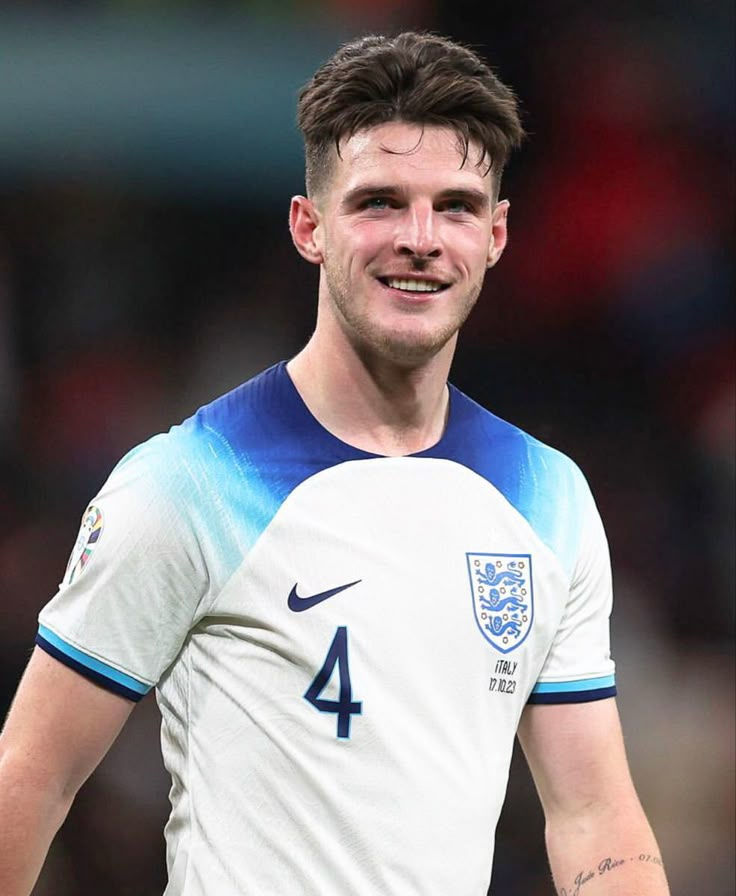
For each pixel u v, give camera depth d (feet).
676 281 100.12
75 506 91.66
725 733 87.97
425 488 34.63
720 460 96.48
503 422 36.96
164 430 94.79
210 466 33.50
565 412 99.30
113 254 96.99
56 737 33.27
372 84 33.01
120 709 33.65
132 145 97.25
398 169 32.68
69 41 97.19
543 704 36.50
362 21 99.40
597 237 100.07
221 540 33.09
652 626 92.48
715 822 84.89
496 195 35.09
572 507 36.32
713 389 98.58
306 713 32.68
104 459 93.25
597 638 36.94
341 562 33.42
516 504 35.42
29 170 96.32
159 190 97.40
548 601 35.29
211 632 33.65
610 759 36.73
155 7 97.91
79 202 96.73
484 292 100.01
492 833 34.45
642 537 95.66
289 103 98.32
